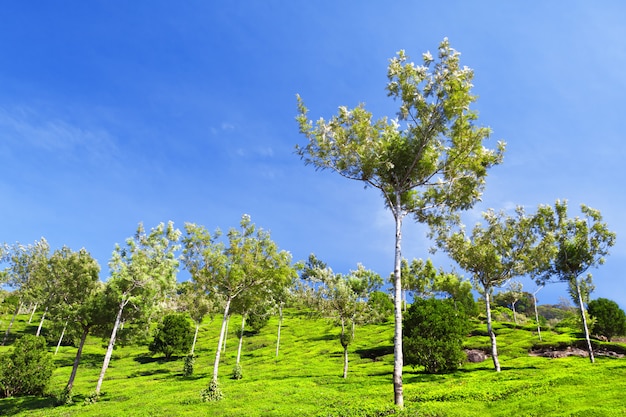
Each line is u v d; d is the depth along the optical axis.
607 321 58.22
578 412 15.66
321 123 24.66
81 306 36.22
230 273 34.44
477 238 41.97
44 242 72.00
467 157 25.02
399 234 23.88
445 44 23.59
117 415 25.91
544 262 40.19
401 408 19.59
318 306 40.47
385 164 24.83
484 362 44.88
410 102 24.06
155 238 37.97
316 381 35.28
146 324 37.19
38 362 39.38
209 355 61.84
